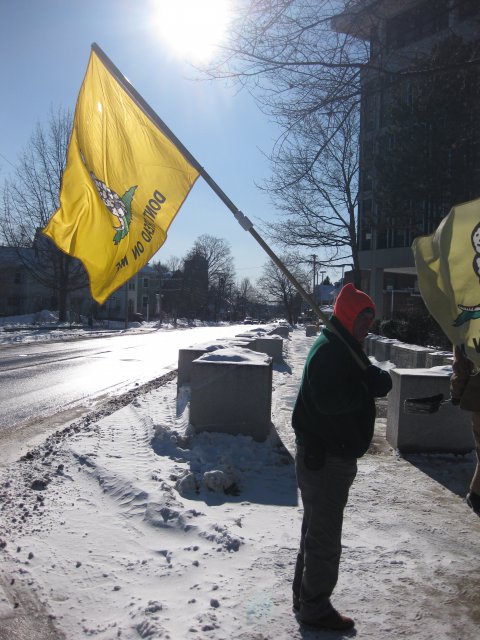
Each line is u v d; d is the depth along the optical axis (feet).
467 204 14.52
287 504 17.21
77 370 56.80
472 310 14.33
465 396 15.98
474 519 16.14
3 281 226.99
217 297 401.90
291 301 363.35
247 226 12.16
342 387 9.96
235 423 23.48
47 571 12.55
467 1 30.04
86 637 10.16
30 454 22.24
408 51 34.14
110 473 19.06
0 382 47.11
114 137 13.88
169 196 13.69
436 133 57.67
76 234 14.06
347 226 95.81
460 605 11.49
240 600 11.23
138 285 330.34
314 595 10.27
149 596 11.41
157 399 34.19
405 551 13.87
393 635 10.37
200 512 15.87
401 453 22.56
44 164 163.63
